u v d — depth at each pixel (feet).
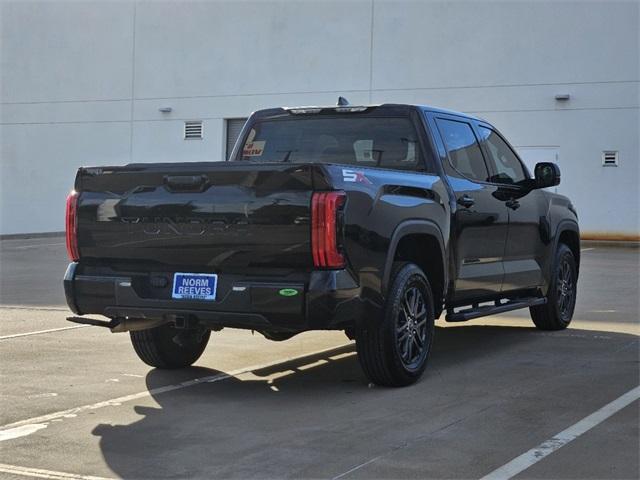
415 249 23.02
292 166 18.75
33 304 38.09
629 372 23.13
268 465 15.67
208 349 27.12
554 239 29.50
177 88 99.86
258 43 95.91
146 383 22.34
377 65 90.38
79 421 18.67
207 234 19.49
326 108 25.36
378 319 20.42
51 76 105.91
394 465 15.56
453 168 24.58
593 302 38.04
